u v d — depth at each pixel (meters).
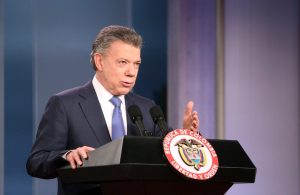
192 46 9.87
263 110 10.14
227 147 4.17
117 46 4.88
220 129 9.88
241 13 10.10
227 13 10.05
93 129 4.94
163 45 9.67
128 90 4.99
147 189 3.91
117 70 4.89
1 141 8.77
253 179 4.17
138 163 3.74
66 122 4.94
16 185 8.79
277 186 10.12
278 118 10.18
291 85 10.23
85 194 4.63
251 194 10.03
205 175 3.87
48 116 5.00
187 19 9.86
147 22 9.61
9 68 8.90
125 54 4.87
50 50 9.10
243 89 10.09
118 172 3.75
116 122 4.96
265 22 10.18
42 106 9.00
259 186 10.06
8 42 8.94
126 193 3.96
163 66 9.66
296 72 10.23
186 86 9.81
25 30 9.00
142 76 9.53
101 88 5.10
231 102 10.02
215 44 9.93
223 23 9.98
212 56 9.96
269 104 10.16
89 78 9.27
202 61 9.90
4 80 8.85
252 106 10.10
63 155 4.28
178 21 9.77
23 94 8.91
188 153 3.90
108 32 4.95
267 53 10.17
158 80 9.62
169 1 9.75
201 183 4.01
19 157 8.83
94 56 5.06
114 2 9.43
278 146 10.16
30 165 4.79
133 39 4.91
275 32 10.20
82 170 4.02
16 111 8.87
